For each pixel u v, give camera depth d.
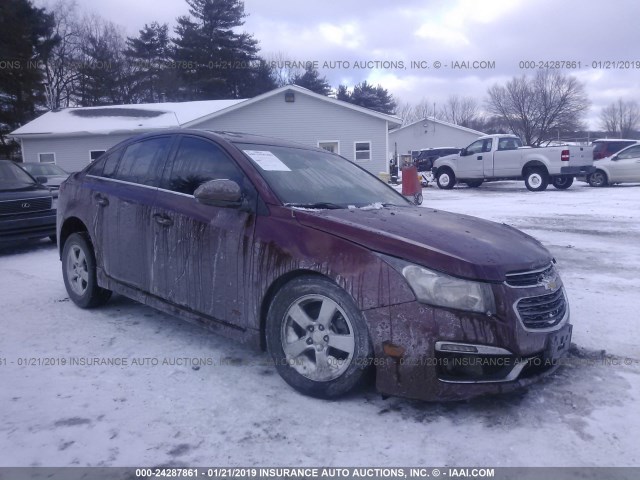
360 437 2.81
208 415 3.03
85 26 50.41
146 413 3.05
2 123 37.03
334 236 3.13
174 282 3.92
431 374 2.84
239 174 3.73
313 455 2.66
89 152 27.20
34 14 42.91
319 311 3.22
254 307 3.42
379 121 26.45
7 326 4.52
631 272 6.44
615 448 2.71
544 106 52.00
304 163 4.27
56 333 4.35
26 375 3.55
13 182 8.95
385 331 2.90
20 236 8.34
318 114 26.12
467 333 2.80
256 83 46.94
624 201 14.61
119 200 4.42
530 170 19.08
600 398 3.24
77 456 2.65
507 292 2.90
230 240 3.53
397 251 2.95
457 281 2.84
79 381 3.46
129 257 4.32
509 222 10.88
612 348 4.02
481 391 2.86
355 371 3.02
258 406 3.13
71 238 5.03
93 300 4.87
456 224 3.60
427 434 2.84
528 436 2.82
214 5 45.56
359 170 4.84
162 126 25.61
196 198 3.65
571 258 7.30
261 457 2.64
